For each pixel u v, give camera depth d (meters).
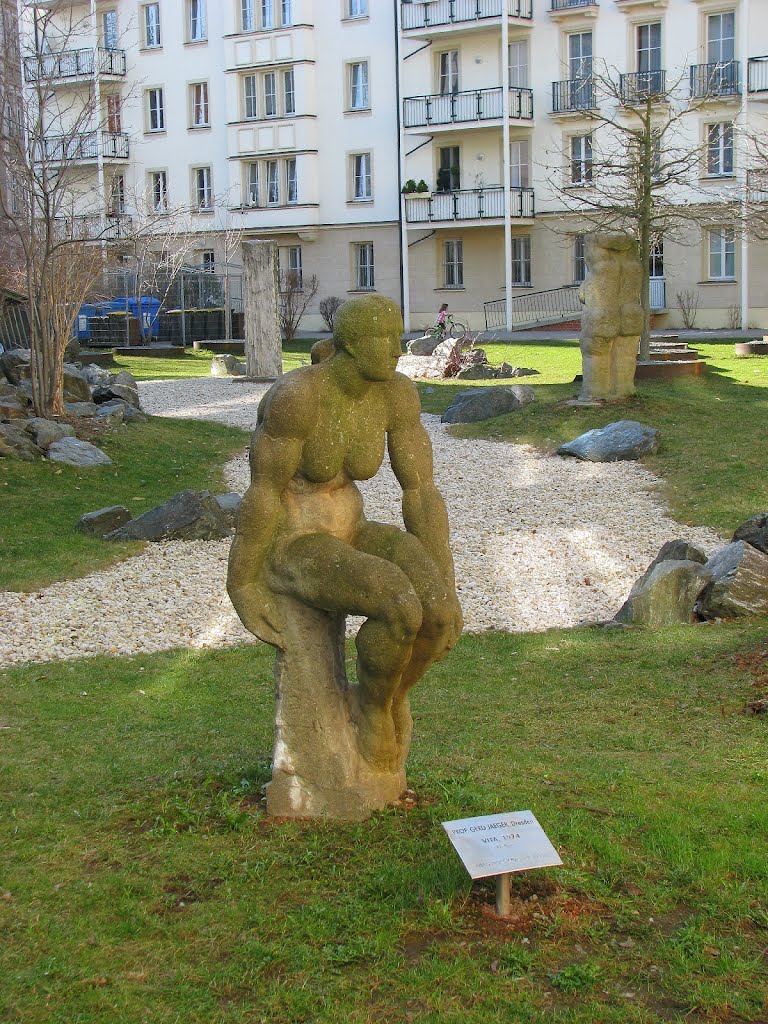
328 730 4.68
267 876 4.28
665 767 5.57
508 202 38.12
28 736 6.63
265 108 43.56
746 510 13.23
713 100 35.25
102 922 4.03
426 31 39.38
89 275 19.80
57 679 8.18
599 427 18.06
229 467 16.89
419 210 40.62
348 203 43.00
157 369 29.72
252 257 26.12
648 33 37.00
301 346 35.94
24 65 20.64
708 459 15.63
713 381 21.80
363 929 3.91
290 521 4.55
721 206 30.77
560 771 5.48
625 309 18.83
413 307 42.50
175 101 45.12
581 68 37.72
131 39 45.41
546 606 10.11
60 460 15.76
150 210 38.94
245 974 3.69
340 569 4.36
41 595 10.59
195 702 7.52
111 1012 3.51
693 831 4.62
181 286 37.31
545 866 3.88
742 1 35.03
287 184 43.81
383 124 41.75
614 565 11.39
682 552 9.80
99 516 12.78
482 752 5.96
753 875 4.26
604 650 8.35
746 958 3.75
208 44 44.09
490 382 24.44
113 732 6.71
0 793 5.43
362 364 4.44
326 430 4.47
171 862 4.41
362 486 15.76
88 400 19.81
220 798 4.98
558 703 7.13
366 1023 3.44
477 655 8.59
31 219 17.42
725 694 6.98
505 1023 3.44
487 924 3.94
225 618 9.92
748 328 36.12
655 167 26.30
